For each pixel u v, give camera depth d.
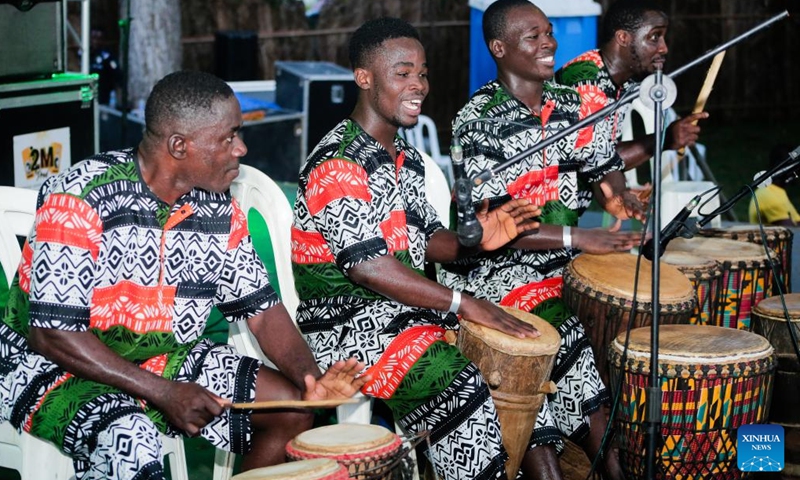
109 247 3.22
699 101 4.99
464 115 4.27
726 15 15.43
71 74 7.32
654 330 3.53
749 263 4.54
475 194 4.19
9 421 3.32
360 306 3.72
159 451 3.11
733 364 3.71
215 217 3.41
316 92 9.87
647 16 4.69
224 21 13.07
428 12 13.93
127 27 9.45
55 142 7.09
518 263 4.25
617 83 4.80
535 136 4.24
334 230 3.61
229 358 3.44
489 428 3.56
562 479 3.91
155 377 3.18
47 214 3.16
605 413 4.17
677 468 3.81
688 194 6.12
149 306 3.34
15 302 3.34
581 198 4.62
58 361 3.17
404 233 3.78
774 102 15.80
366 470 3.09
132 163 3.26
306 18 13.56
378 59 3.71
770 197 7.65
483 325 3.69
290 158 9.85
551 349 3.65
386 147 3.81
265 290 3.52
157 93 3.20
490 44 4.30
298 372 3.47
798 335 4.20
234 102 3.26
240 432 3.38
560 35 7.78
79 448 3.16
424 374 3.57
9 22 6.75
